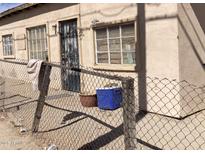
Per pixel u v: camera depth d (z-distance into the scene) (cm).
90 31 919
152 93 731
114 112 749
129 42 800
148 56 735
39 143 566
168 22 679
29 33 1332
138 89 766
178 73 673
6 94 1064
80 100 836
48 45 1155
